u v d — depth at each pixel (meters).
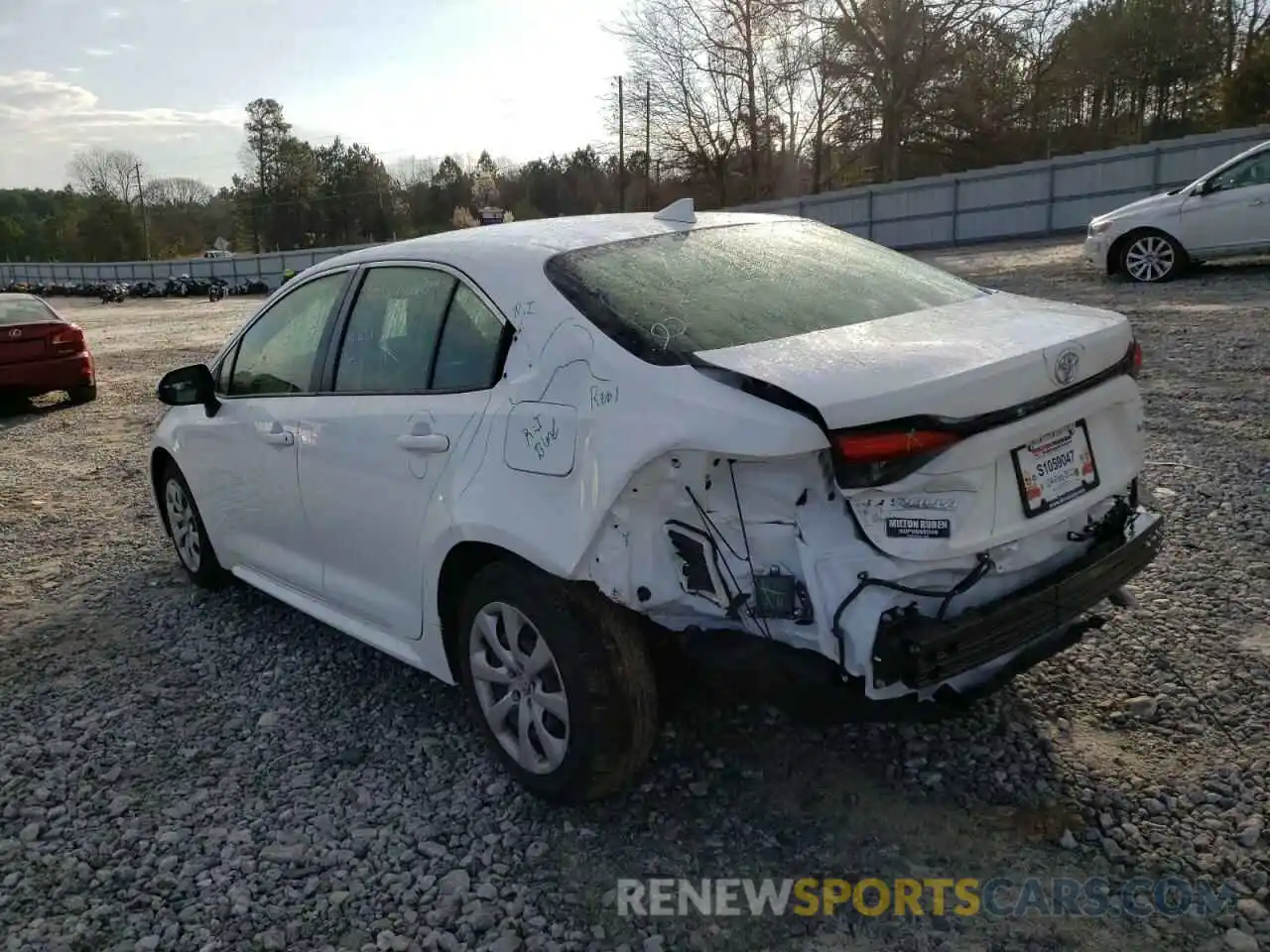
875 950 2.60
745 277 3.41
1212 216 13.14
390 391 3.68
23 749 3.88
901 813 3.11
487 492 3.14
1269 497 5.43
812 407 2.51
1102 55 47.38
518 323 3.24
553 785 3.16
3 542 6.66
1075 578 2.92
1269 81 41.41
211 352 17.77
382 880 2.99
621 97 51.38
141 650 4.77
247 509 4.58
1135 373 3.31
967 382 2.62
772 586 2.79
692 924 2.72
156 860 3.15
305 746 3.79
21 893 3.02
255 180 94.31
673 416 2.71
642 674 3.03
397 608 3.71
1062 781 3.19
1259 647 3.89
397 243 4.03
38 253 110.06
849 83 43.94
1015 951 2.56
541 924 2.75
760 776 3.34
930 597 2.70
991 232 30.89
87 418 11.47
